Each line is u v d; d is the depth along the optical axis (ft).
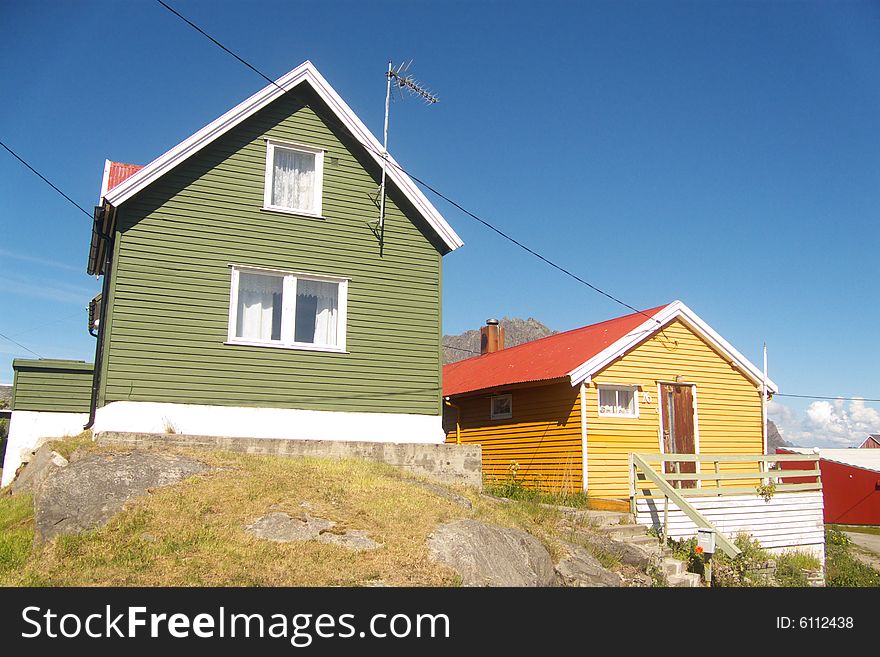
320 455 47.78
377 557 30.63
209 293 48.24
